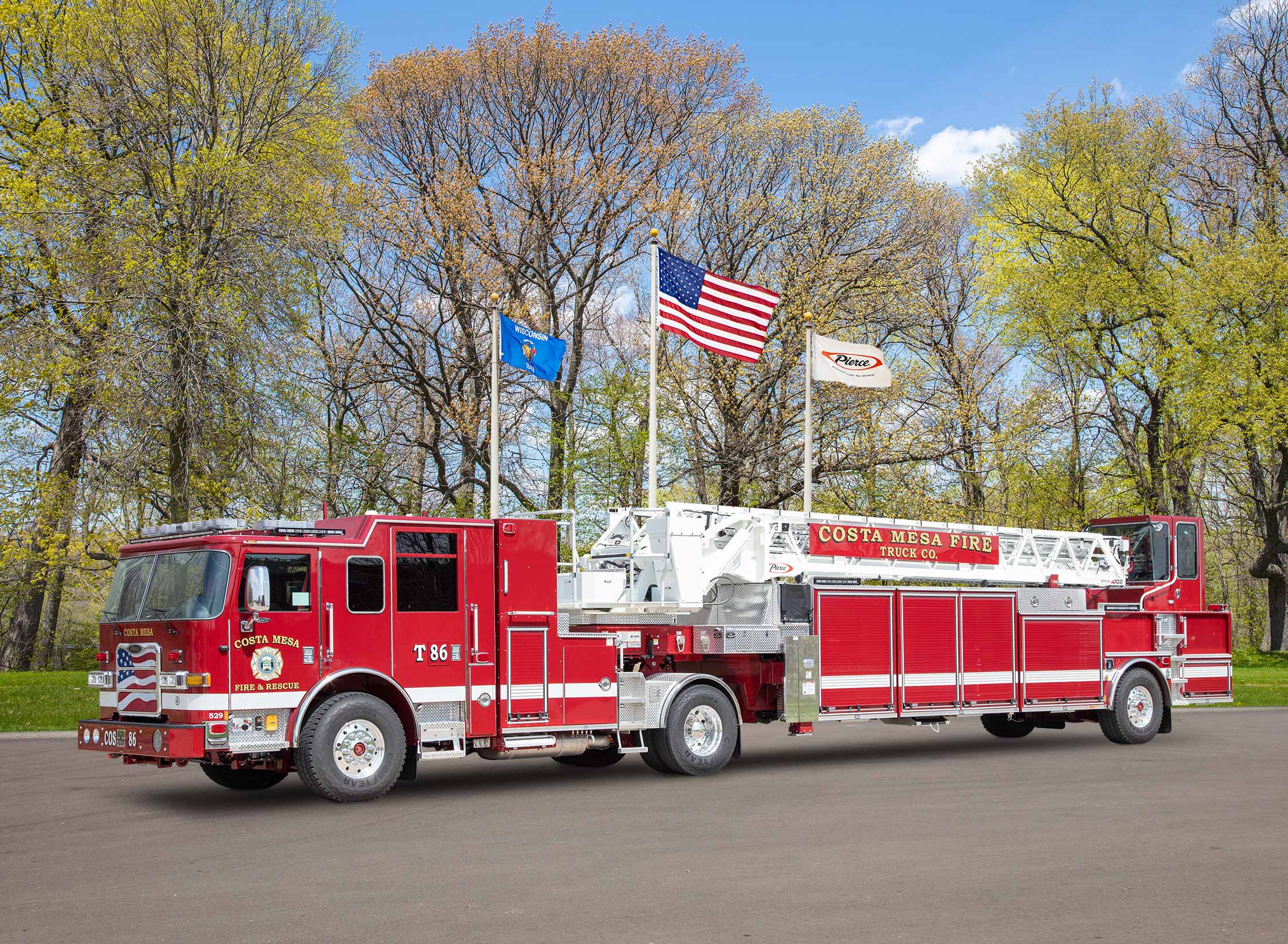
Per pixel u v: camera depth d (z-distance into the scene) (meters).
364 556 10.92
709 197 33.44
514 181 32.59
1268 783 11.98
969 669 14.95
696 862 7.90
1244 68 35.56
